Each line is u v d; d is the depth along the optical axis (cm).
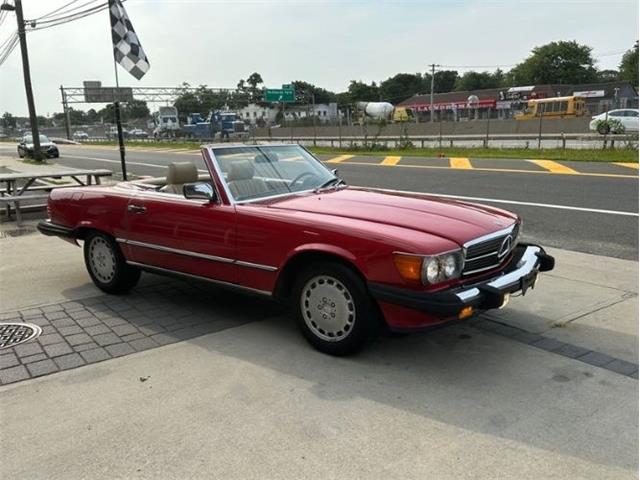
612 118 2958
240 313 486
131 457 282
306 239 384
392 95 11738
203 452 285
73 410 328
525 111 4928
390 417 314
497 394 338
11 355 403
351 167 1877
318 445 288
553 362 380
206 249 447
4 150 4650
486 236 376
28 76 2698
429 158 2162
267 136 4738
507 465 270
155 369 378
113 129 7138
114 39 1189
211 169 449
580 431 298
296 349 407
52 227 584
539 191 1156
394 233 357
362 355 394
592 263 618
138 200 496
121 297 537
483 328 440
